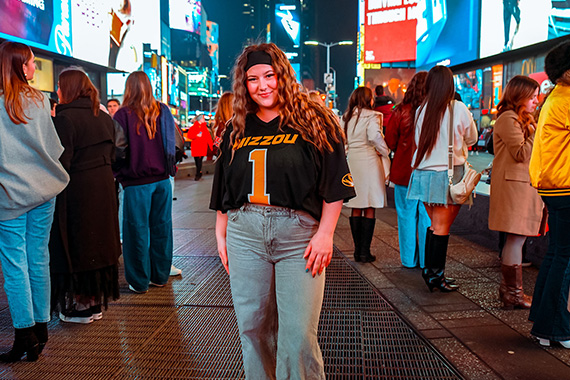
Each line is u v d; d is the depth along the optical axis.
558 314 2.89
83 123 3.21
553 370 2.68
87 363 2.85
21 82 2.69
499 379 2.58
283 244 1.94
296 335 1.94
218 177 2.13
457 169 3.93
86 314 3.44
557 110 2.71
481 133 23.75
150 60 70.38
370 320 3.43
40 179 2.77
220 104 5.14
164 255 4.22
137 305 3.83
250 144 1.97
